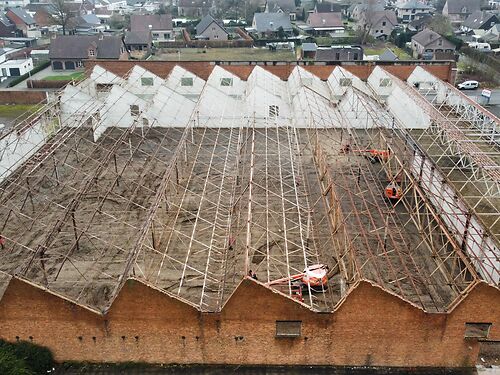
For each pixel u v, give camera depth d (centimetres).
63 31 10919
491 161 2973
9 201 3075
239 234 2700
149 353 2002
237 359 2011
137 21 10606
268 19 10519
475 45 8725
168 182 2920
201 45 9281
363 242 2697
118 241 2702
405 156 3253
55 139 3816
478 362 2011
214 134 4169
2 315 1919
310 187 3206
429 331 1916
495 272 2355
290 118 4262
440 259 2466
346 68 5225
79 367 2005
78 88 4419
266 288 1856
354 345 1962
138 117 3931
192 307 1891
